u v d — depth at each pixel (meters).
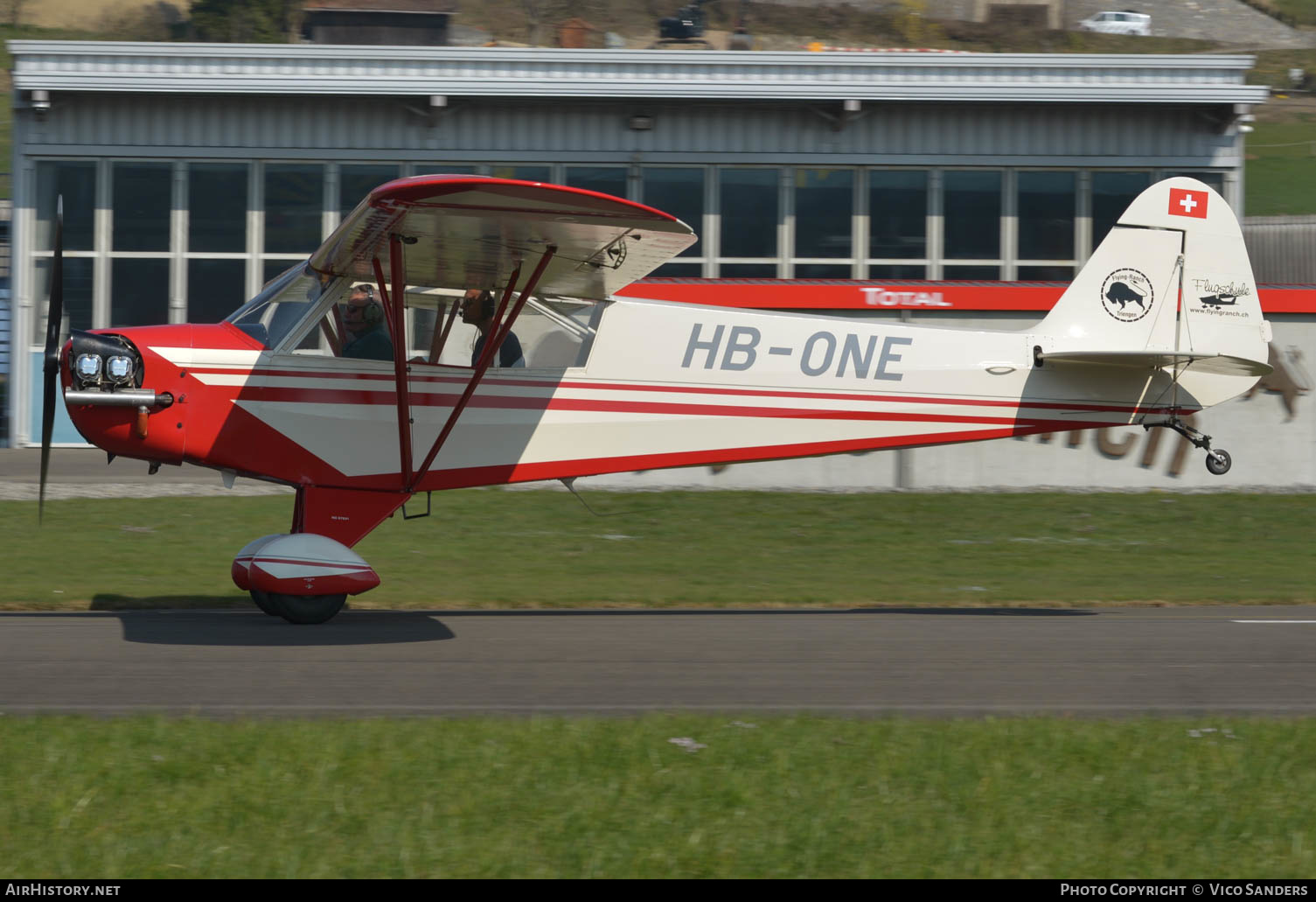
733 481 60.03
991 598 35.12
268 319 28.17
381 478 28.47
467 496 53.81
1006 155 77.69
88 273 74.25
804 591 36.25
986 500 57.00
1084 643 27.39
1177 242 33.00
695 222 77.12
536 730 17.77
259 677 22.02
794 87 75.94
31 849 13.27
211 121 74.62
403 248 26.53
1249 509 55.69
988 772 16.25
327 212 75.56
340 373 28.12
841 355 31.44
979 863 13.49
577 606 32.75
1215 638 28.27
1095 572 41.38
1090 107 77.81
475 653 25.00
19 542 41.19
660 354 30.33
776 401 31.03
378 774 15.65
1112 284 32.88
